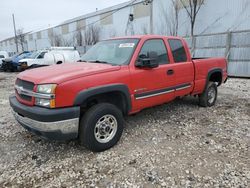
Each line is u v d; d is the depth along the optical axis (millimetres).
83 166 3355
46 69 3861
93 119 3543
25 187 2928
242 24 18250
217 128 4715
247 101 6988
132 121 5152
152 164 3367
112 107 3789
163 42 4848
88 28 39812
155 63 4211
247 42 13055
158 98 4613
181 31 23078
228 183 2908
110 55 4480
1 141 4227
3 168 3348
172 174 3119
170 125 4906
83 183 2975
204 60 5781
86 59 4746
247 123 4988
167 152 3715
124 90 3900
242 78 13141
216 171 3168
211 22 20203
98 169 3271
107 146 3787
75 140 4191
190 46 15742
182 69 5066
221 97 7582
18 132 4637
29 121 3361
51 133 3227
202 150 3768
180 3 22766
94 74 3572
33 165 3412
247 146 3887
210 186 2859
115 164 3389
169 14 24312
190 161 3432
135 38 4520
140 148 3861
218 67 6309
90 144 3588
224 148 3822
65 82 3258
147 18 28094
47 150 3859
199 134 4418
